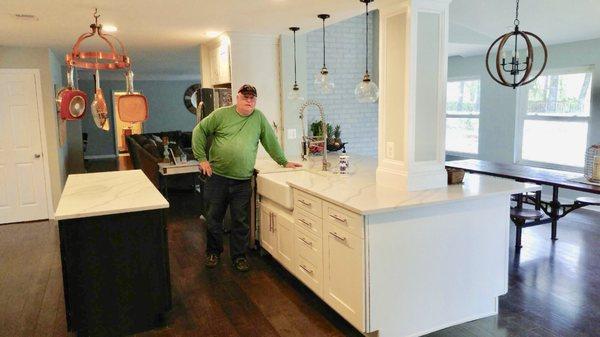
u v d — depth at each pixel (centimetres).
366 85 327
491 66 633
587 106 537
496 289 287
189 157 623
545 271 354
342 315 267
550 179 396
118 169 991
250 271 368
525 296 311
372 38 631
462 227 271
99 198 288
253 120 368
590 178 387
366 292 246
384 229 246
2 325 286
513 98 611
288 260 340
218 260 386
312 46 596
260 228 398
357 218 243
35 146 560
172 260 397
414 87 278
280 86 488
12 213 556
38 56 550
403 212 250
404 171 286
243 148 359
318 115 606
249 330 274
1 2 314
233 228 371
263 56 476
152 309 278
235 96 466
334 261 271
